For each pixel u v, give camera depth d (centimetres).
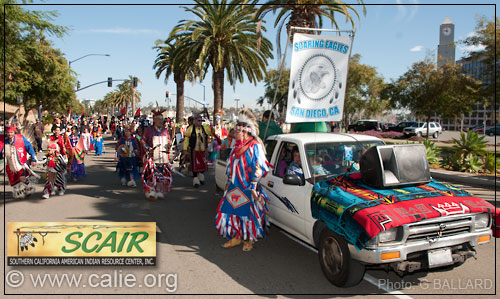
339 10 1341
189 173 1153
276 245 543
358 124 4125
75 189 936
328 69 496
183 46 2364
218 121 1332
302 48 482
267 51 2442
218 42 2281
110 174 1189
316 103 495
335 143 511
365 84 3738
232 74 2580
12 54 1547
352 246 369
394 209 363
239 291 398
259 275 439
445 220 368
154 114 794
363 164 423
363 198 387
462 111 2697
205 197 842
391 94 2983
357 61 3719
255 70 2469
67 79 3406
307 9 1269
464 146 1186
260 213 498
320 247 419
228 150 689
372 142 525
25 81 3008
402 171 412
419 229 356
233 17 2250
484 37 1995
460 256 379
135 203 783
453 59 2720
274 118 847
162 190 805
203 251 517
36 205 761
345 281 382
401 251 349
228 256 499
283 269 456
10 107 3769
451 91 2627
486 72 2092
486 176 1048
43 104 3816
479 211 385
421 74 2784
